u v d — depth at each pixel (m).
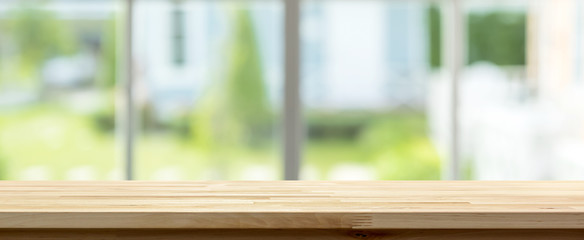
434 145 3.45
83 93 3.38
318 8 3.35
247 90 3.41
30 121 3.38
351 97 3.41
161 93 3.41
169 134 3.43
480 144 3.44
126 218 0.66
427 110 3.42
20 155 3.38
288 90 3.31
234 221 0.66
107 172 3.42
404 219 0.66
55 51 3.35
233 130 3.44
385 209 0.67
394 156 3.44
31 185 0.81
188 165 3.45
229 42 3.38
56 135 3.38
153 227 0.66
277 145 3.44
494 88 3.40
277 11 3.36
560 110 3.41
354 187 0.81
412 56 3.38
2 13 3.30
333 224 0.67
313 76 3.39
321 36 3.37
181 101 3.42
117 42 3.36
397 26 3.37
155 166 3.45
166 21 3.36
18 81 3.35
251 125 3.43
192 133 3.44
